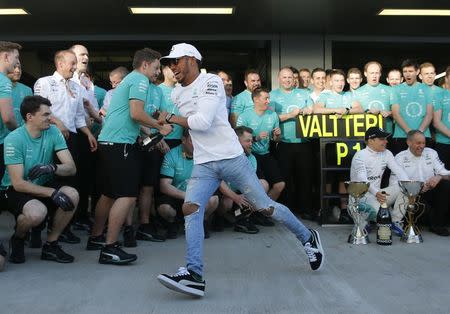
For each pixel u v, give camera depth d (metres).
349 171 6.77
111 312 3.25
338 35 9.34
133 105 4.34
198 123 3.60
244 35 9.25
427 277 4.02
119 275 4.12
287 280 3.96
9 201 4.46
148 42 9.36
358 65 10.40
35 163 4.54
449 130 6.60
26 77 10.04
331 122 6.70
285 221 4.05
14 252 4.48
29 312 3.25
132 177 4.46
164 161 5.74
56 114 5.48
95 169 6.33
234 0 7.52
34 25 8.63
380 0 7.60
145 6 7.74
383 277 4.03
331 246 5.27
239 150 3.80
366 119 6.66
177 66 3.70
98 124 6.39
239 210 5.96
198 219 3.65
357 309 3.27
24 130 4.51
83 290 3.71
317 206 7.29
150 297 3.56
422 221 6.25
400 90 6.78
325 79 7.30
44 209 4.38
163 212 5.63
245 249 5.14
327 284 3.84
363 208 5.43
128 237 5.23
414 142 6.05
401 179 5.82
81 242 5.52
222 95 3.76
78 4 7.64
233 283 3.89
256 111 6.71
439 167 6.06
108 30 8.99
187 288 3.45
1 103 4.55
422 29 9.08
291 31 9.16
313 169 7.13
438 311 3.23
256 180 3.87
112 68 10.52
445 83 7.18
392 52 10.44
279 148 7.06
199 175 3.77
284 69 7.08
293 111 6.84
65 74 5.53
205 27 8.91
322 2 7.64
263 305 3.37
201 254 3.58
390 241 5.31
